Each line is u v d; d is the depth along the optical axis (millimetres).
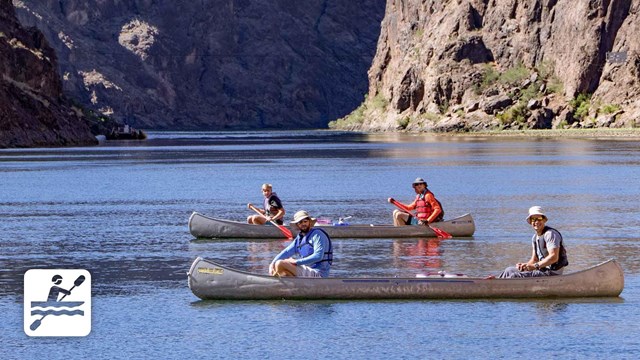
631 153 183250
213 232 63812
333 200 92062
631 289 44062
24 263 53312
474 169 138750
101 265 52562
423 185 63500
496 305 40844
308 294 41906
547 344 34969
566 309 40094
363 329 37188
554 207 82688
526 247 58656
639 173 125500
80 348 34969
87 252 57531
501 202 87875
